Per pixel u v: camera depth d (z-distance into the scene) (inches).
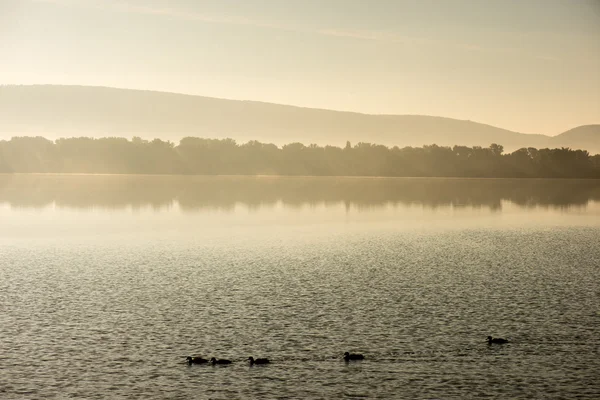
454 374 2596.0
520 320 3326.8
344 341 2974.9
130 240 6904.5
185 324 3245.6
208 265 5128.0
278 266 5083.7
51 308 3567.9
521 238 7239.2
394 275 4643.2
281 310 3528.5
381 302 3725.4
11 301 3735.2
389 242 6820.9
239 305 3644.2
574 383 2512.3
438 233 7770.7
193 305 3644.2
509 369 2647.6
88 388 2443.4
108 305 3641.7
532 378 2559.1
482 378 2559.1
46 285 4224.9
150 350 2851.9
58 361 2711.6
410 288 4143.7
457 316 3403.1
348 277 4549.7
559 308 3582.7
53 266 5059.1
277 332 3110.2
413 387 2471.7
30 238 7057.1
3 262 5280.5
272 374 2588.6
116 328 3174.2
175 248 6250.0
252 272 4771.2
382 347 2896.2
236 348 2878.9
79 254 5792.3
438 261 5374.0
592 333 3100.4
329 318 3356.3
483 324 3250.5
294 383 2502.5
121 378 2536.9
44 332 3102.9
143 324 3245.6
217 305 3644.2
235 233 7667.3
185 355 2790.4
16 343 2935.5
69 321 3299.7
